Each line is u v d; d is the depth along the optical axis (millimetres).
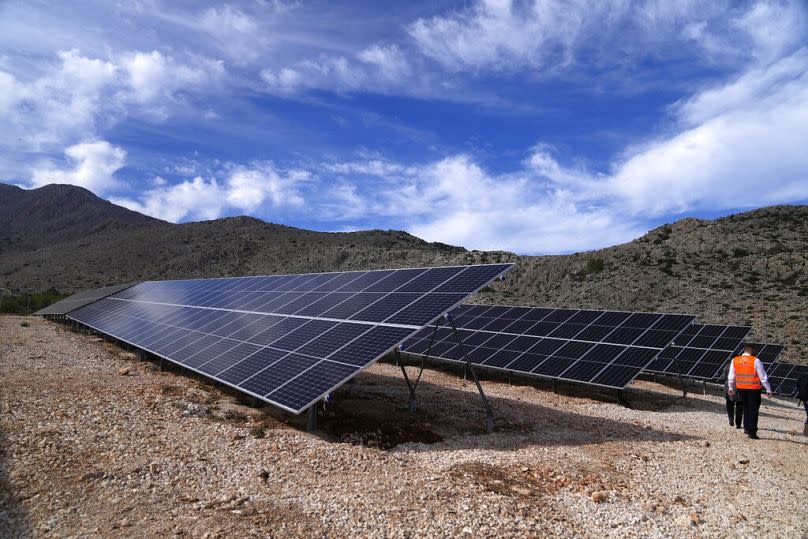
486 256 91688
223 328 20781
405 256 103562
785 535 7551
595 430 14211
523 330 25531
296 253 122562
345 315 16203
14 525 6820
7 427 10891
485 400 13750
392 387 20094
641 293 61156
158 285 41719
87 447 10039
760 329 45281
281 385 12820
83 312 39281
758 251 67125
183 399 15047
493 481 9297
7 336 29031
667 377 26422
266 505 7805
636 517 8016
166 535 6711
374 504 7887
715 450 12258
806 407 13695
